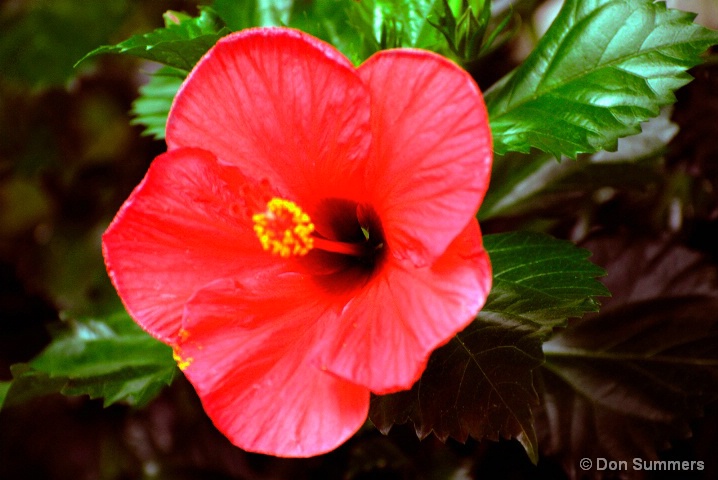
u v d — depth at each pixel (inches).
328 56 16.7
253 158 17.5
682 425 19.3
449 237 16.2
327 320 17.6
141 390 19.2
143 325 17.5
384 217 17.1
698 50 18.2
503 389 17.3
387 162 16.8
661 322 20.2
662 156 20.9
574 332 20.4
